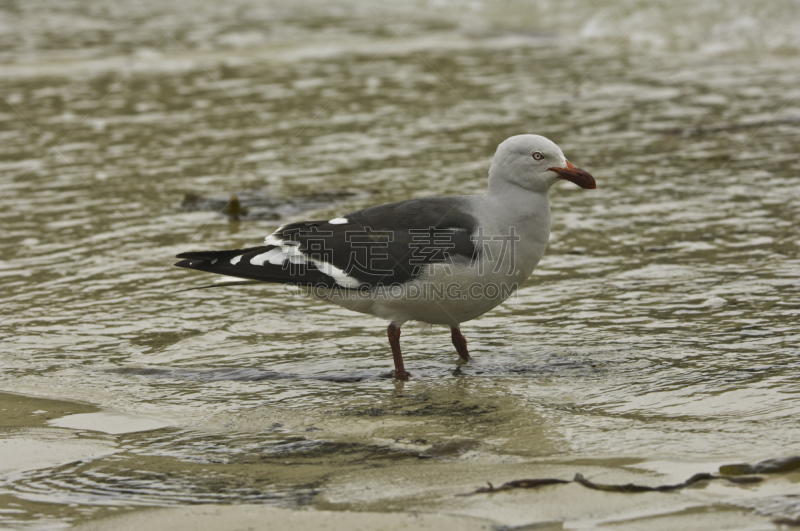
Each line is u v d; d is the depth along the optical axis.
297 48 29.08
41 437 8.55
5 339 11.07
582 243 14.03
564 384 9.48
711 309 11.27
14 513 7.10
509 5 34.78
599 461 7.59
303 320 11.76
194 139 20.11
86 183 17.39
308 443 8.30
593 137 19.44
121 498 7.33
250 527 6.73
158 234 14.80
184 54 28.36
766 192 15.77
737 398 8.76
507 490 7.14
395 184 16.70
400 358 10.11
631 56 26.80
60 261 13.72
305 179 17.30
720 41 27.33
